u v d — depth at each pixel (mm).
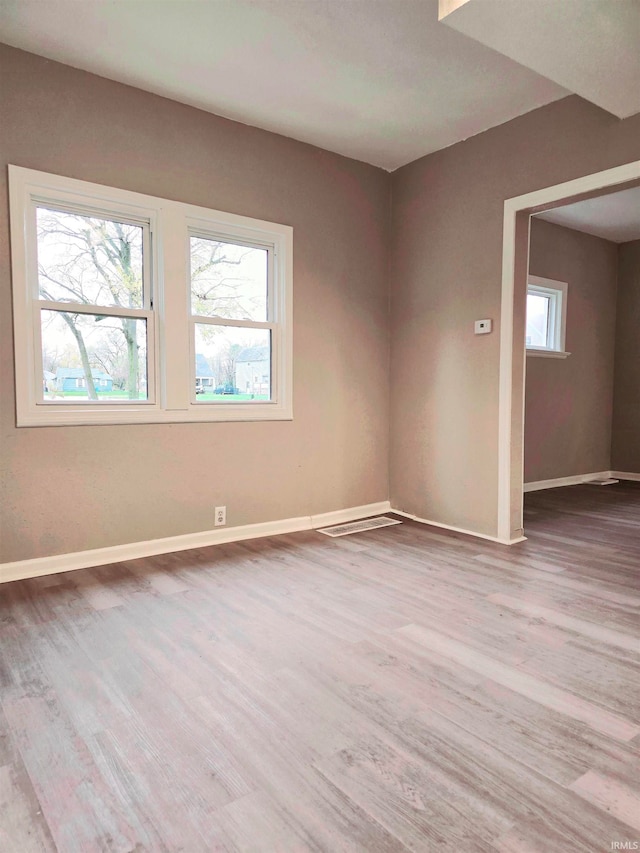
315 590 2566
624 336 6184
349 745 1436
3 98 2557
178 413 3152
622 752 1409
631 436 6160
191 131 3123
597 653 1950
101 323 2932
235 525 3438
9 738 1463
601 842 1123
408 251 4000
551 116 3068
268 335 3562
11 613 2285
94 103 2799
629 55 2193
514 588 2604
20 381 2656
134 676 1786
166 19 2348
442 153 3707
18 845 1116
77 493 2848
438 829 1156
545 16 1960
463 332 3627
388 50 2576
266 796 1252
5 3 2238
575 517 4172
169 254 3074
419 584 2650
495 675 1798
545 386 5520
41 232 2732
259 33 2443
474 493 3600
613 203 4793
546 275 5387
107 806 1222
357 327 3984
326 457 3865
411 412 4043
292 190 3564
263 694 1682
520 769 1343
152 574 2775
